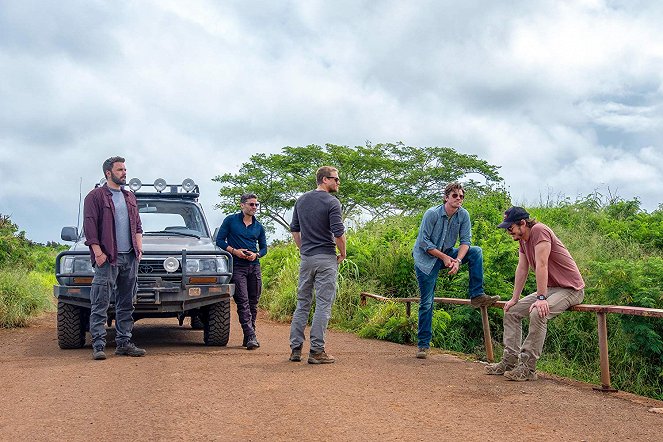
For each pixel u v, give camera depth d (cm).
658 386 884
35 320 1288
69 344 888
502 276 1129
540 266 668
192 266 883
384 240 1439
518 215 680
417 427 492
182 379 656
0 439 457
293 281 1466
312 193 773
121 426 489
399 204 5059
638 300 916
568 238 1432
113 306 862
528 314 709
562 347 1015
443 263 827
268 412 530
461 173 5409
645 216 1655
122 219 812
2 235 1686
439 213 812
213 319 916
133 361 769
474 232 1345
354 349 910
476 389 633
